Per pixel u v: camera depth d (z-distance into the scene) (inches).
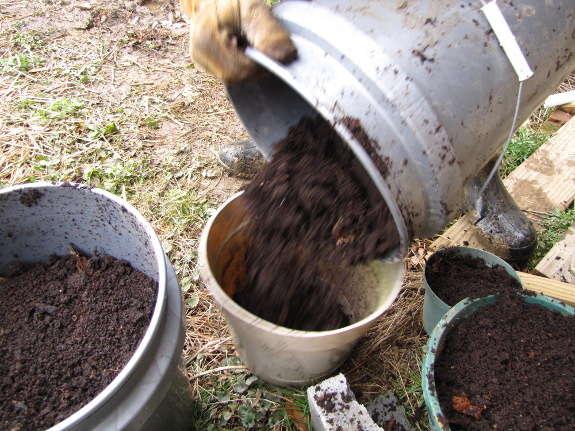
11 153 100.5
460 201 49.4
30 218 58.9
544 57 49.2
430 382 54.0
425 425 63.0
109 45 134.6
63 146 103.3
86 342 53.9
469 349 60.4
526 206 91.4
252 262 63.9
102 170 98.1
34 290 59.4
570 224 87.3
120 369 51.5
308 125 59.5
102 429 38.7
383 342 73.0
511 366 58.6
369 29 42.3
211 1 44.7
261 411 64.3
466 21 44.6
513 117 49.4
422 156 42.6
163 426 51.4
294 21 44.6
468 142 45.5
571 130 104.8
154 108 114.8
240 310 53.9
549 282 74.4
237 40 45.6
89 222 59.8
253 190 60.0
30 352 52.4
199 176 99.3
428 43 42.7
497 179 84.2
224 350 71.7
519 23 46.6
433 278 71.5
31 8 148.3
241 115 57.1
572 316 62.0
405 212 43.9
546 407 54.4
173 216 89.7
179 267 81.4
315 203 55.3
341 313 69.9
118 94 118.3
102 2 152.3
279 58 42.5
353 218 53.2
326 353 57.4
